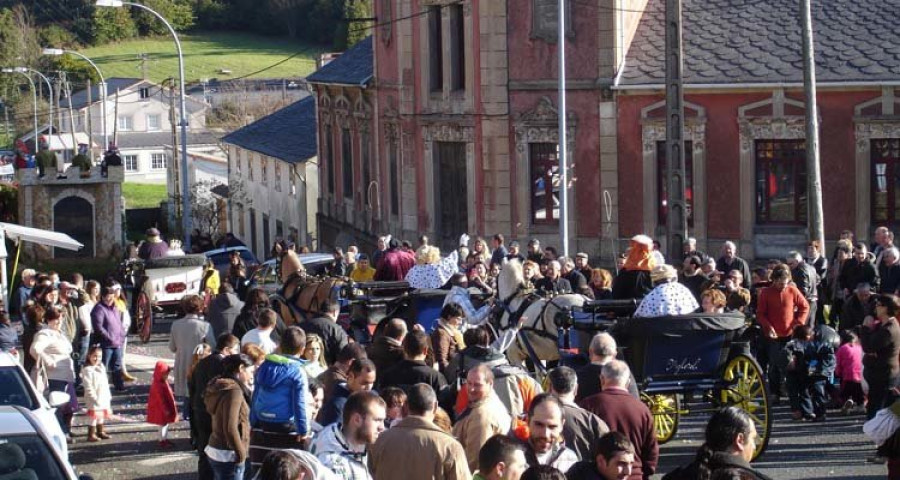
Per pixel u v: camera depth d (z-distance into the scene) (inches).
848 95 1599.4
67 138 5285.4
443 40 1921.8
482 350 657.0
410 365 654.5
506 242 1834.4
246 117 4672.7
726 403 770.8
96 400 951.0
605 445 442.6
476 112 1845.5
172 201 3747.5
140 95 5531.5
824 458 796.0
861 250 1064.2
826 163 1617.9
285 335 653.9
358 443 504.7
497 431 541.0
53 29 5674.2
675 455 805.9
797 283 1031.6
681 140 1270.9
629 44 1763.0
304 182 2763.3
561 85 1411.2
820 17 1694.1
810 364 890.1
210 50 5930.1
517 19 1792.6
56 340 947.3
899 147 1590.8
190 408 836.6
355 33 5295.3
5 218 3065.9
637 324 741.9
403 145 2049.7
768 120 1628.9
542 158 1811.0
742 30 1705.2
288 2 6018.7
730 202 1667.1
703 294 816.3
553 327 839.7
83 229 2935.5
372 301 973.8
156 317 1727.4
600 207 1759.4
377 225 2234.3
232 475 658.2
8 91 5310.0
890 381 812.0
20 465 530.9
